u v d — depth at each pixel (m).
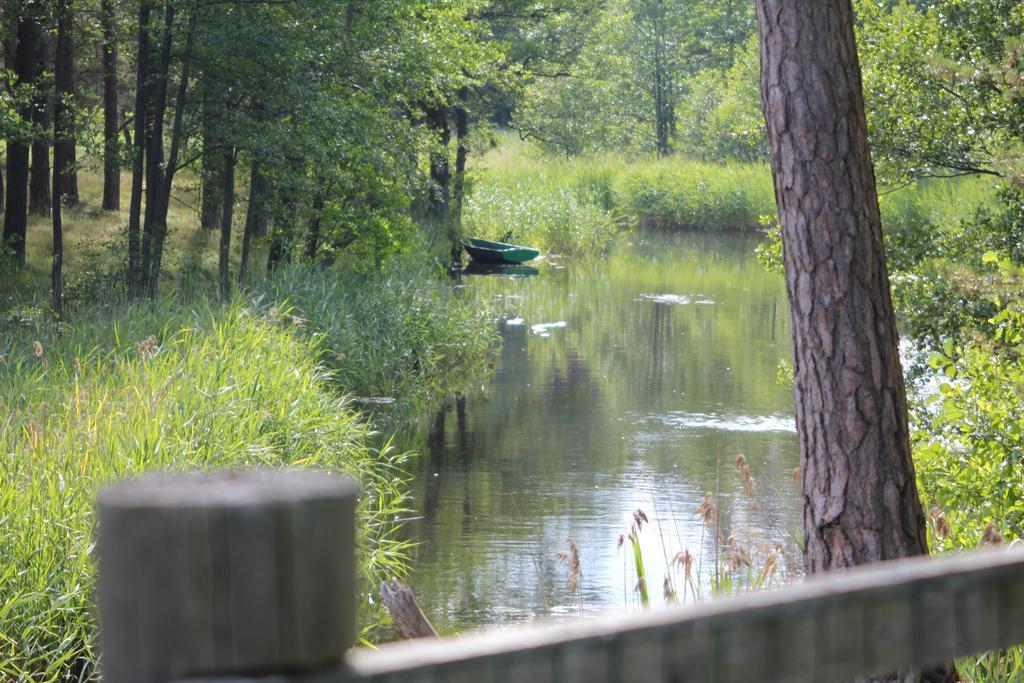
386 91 30.47
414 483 19.23
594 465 20.39
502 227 57.12
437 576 14.67
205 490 1.04
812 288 7.59
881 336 7.59
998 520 10.71
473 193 55.16
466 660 1.17
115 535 1.01
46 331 19.77
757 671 1.33
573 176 69.75
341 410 18.00
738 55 88.81
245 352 18.02
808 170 7.57
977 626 1.48
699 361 30.05
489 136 52.22
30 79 31.61
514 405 25.31
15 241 32.31
